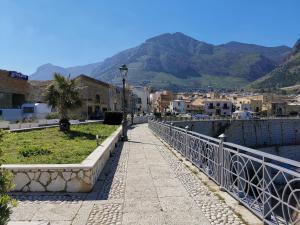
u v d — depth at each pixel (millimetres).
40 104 44938
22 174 7496
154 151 14891
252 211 5938
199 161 10055
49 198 7016
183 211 6168
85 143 14070
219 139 7941
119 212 6145
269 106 118938
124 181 8617
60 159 9648
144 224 5547
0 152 4039
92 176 7789
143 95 113500
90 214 6031
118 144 18172
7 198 3486
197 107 116500
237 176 6668
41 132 19891
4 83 43094
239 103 125562
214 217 5824
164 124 20203
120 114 35531
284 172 4711
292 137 84375
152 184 8273
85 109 55031
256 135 79375
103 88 64688
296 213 4465
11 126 23703
